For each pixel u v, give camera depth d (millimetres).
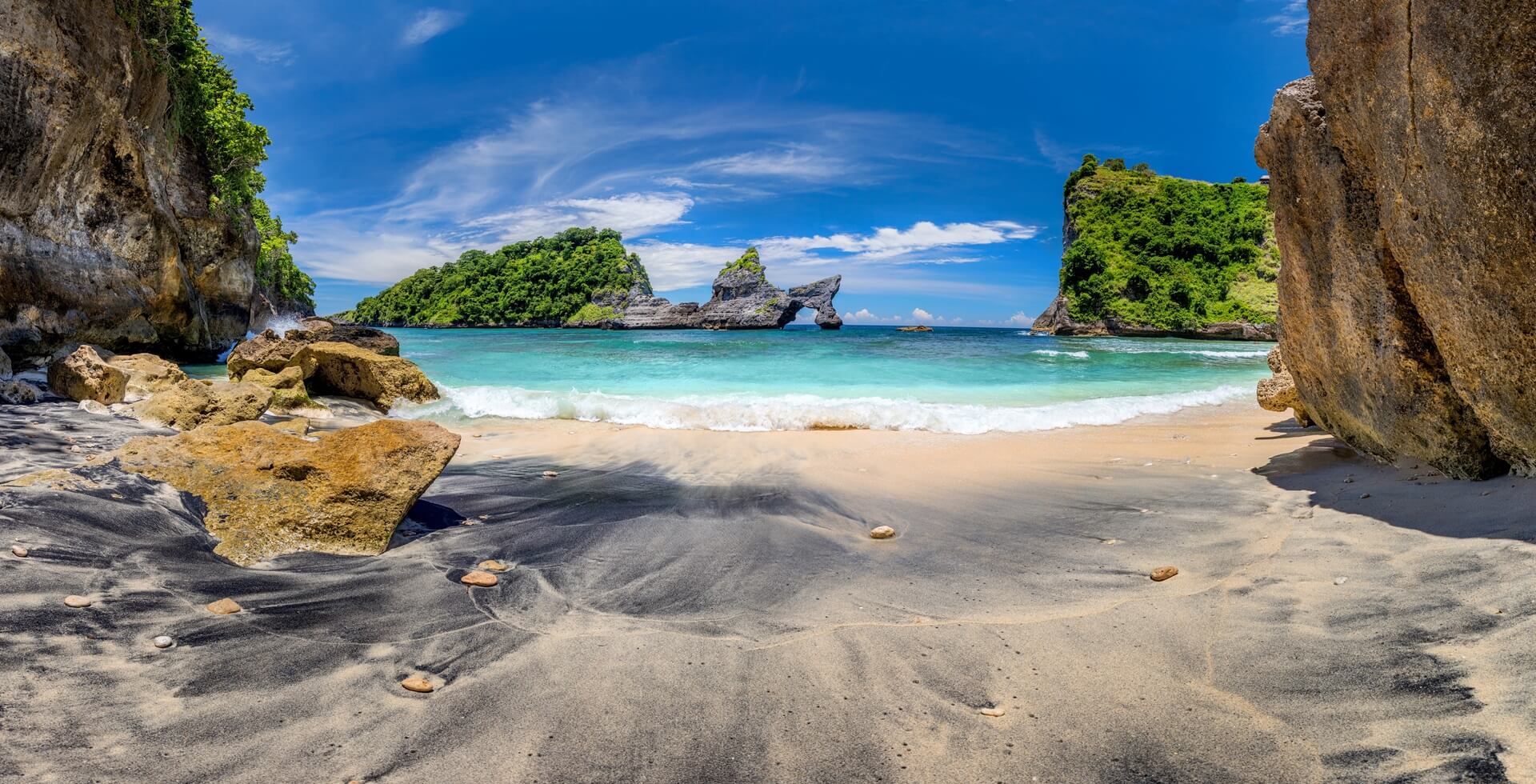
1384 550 3461
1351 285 4613
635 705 2432
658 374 16922
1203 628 2914
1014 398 12789
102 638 2740
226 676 2553
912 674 2652
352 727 2256
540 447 8039
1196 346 39531
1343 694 2289
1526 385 3439
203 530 4094
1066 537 4492
